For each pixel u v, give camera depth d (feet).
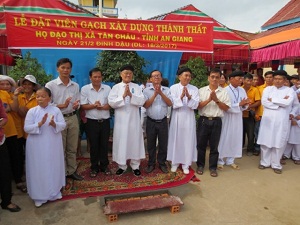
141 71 17.26
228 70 34.19
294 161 16.03
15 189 11.68
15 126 11.44
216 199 10.93
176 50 16.19
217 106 13.08
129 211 9.20
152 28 15.74
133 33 15.55
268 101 14.03
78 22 14.64
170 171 13.74
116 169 13.89
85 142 19.44
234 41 23.52
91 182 12.17
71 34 14.61
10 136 10.91
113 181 12.35
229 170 14.37
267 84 15.87
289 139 15.72
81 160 15.29
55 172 10.18
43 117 9.48
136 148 12.62
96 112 12.21
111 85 17.95
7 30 13.69
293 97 13.71
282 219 9.50
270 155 14.64
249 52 24.52
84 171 13.56
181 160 13.51
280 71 13.91
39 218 9.29
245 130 17.60
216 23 22.88
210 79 13.12
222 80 16.48
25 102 11.70
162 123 13.12
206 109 13.23
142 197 10.54
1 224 8.84
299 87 17.21
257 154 17.29
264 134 14.33
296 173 14.12
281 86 14.07
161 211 9.87
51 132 9.94
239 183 12.59
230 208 10.20
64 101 11.73
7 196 9.61
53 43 14.39
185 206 10.29
